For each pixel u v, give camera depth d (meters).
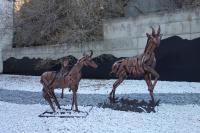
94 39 18.34
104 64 17.31
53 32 20.58
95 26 18.80
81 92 13.38
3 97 13.16
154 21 15.70
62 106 10.81
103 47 17.61
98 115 9.64
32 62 20.97
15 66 22.23
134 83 15.05
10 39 23.36
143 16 16.12
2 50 23.16
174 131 7.95
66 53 18.91
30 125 8.80
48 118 9.47
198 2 16.28
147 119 9.08
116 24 17.14
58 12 19.95
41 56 20.31
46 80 9.80
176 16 14.90
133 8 19.52
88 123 8.85
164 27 15.30
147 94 12.22
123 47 16.94
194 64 14.27
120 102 10.70
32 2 21.61
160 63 15.26
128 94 12.37
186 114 9.39
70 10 19.30
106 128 8.35
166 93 12.20
